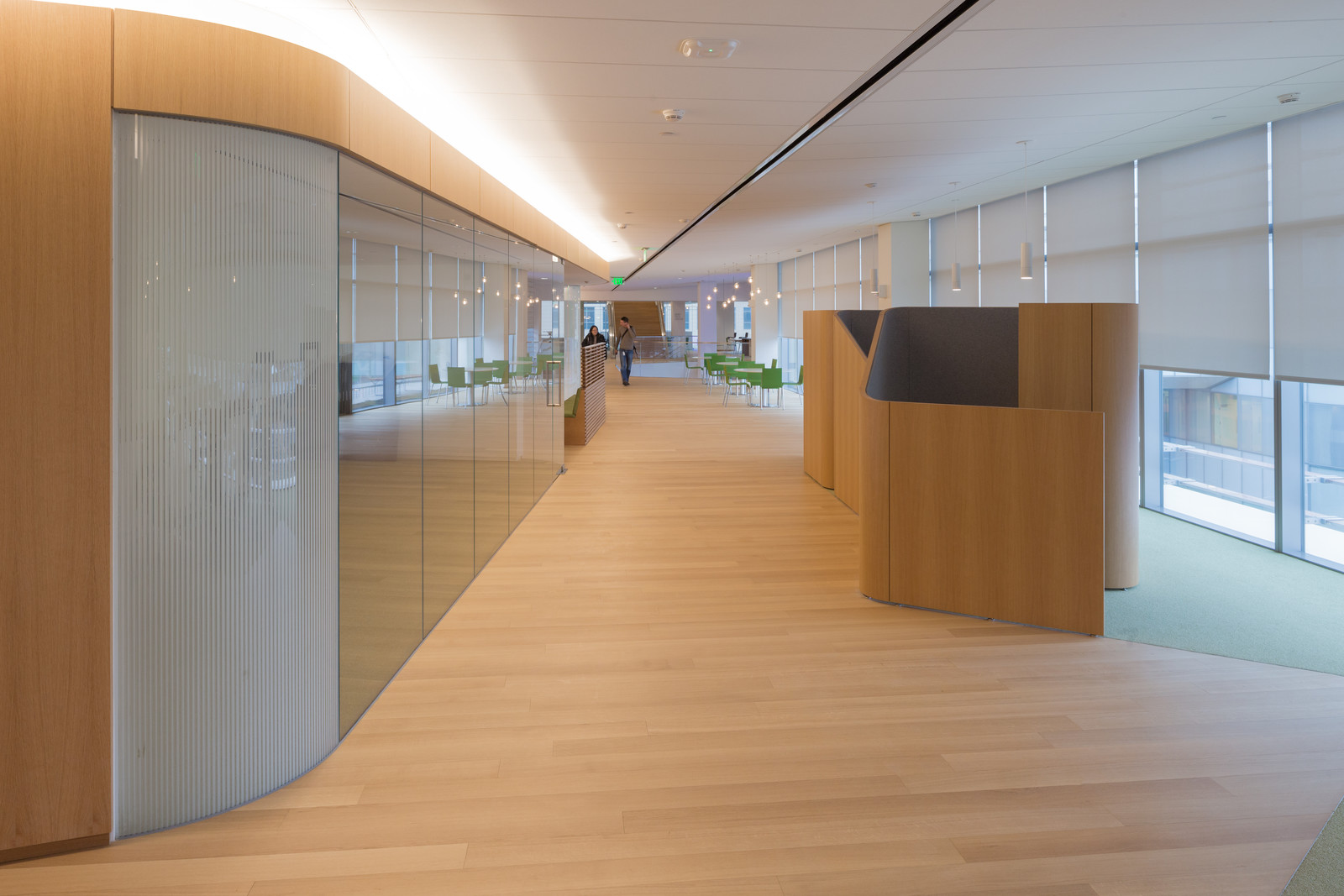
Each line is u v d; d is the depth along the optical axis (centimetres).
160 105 239
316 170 281
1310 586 507
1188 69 457
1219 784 275
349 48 384
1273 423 617
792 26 372
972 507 440
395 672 372
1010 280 947
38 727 238
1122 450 494
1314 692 348
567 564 553
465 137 571
